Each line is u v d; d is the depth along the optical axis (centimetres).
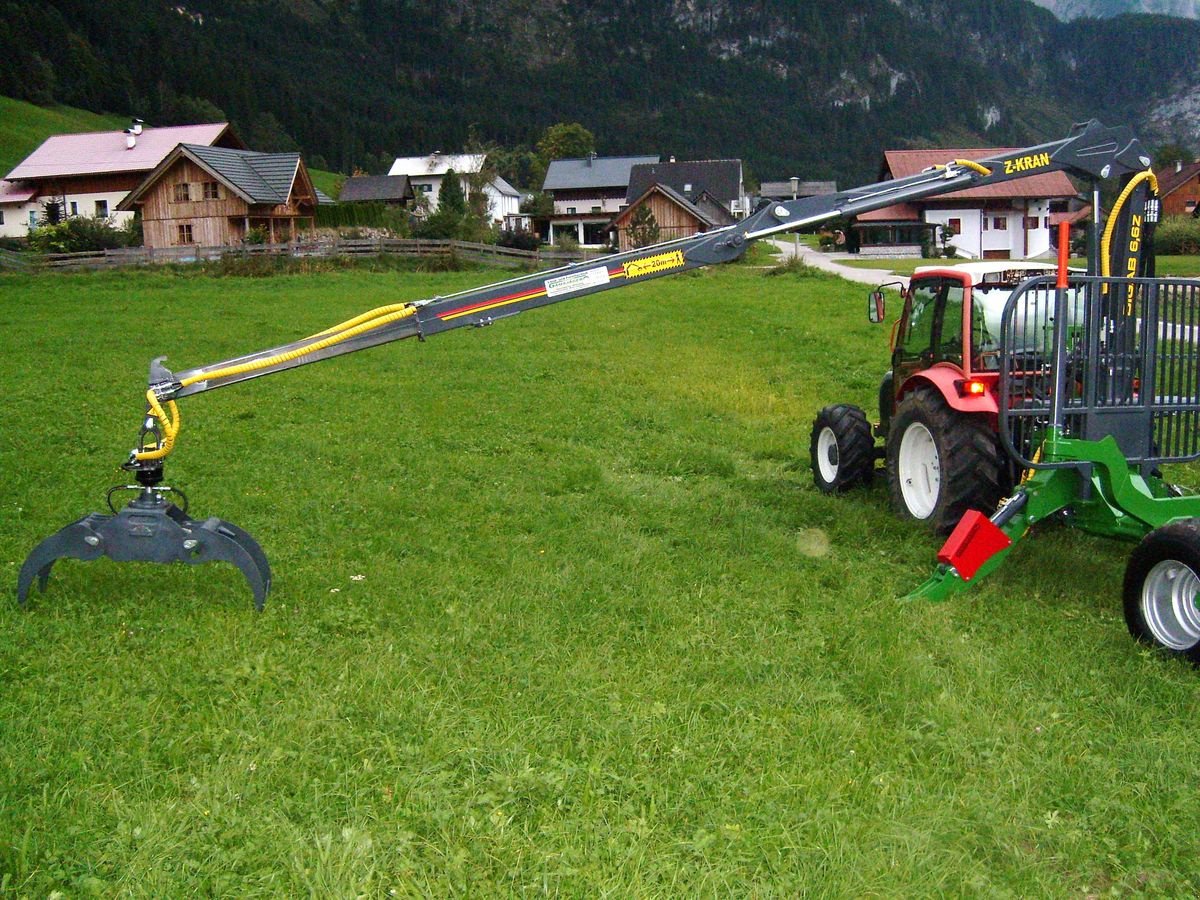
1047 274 664
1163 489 693
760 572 684
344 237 5094
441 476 977
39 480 941
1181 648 534
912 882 360
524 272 3841
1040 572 684
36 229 5184
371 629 570
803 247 6594
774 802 401
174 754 428
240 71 13850
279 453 1068
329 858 360
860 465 916
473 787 408
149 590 629
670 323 2314
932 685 502
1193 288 657
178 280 3606
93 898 343
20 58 10344
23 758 418
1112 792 416
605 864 364
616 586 651
